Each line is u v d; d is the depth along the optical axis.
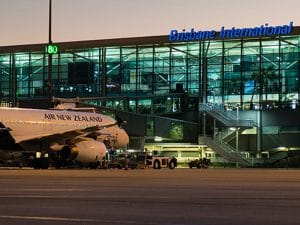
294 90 83.25
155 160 58.94
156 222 12.34
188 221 12.52
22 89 94.00
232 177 33.59
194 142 82.81
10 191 20.59
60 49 91.50
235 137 83.75
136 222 12.33
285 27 82.44
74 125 51.34
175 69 88.19
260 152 82.81
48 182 26.33
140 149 76.25
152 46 89.19
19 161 52.50
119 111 74.31
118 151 67.00
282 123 82.56
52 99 63.22
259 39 84.88
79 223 12.15
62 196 18.53
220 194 19.62
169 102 87.69
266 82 84.50
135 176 34.12
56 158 49.59
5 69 95.00
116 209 14.77
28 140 47.84
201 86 86.88
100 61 90.88
